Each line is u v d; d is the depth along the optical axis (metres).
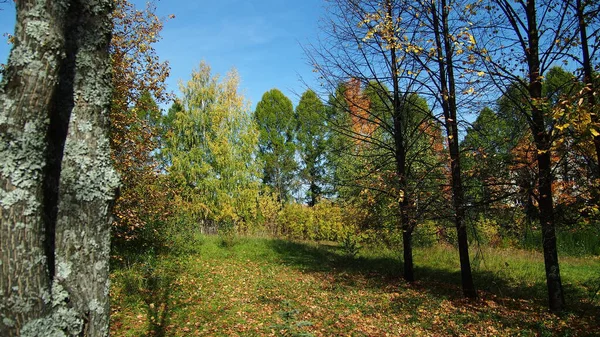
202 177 22.88
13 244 1.94
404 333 6.89
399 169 11.75
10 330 1.91
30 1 2.10
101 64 2.49
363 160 14.46
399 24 10.02
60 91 2.34
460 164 10.06
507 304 9.20
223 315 7.82
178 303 8.57
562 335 6.86
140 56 9.95
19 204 1.96
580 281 11.57
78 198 2.31
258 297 9.30
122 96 9.28
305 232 23.80
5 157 1.98
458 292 10.41
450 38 8.31
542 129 7.81
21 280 1.94
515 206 8.88
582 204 7.74
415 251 16.78
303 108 32.81
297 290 10.14
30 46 2.06
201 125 23.59
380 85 11.78
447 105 9.57
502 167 8.52
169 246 14.01
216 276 11.47
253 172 24.30
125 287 9.12
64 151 2.32
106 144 2.48
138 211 10.66
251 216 23.73
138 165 10.05
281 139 33.69
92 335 2.29
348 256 15.76
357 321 7.52
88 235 2.33
